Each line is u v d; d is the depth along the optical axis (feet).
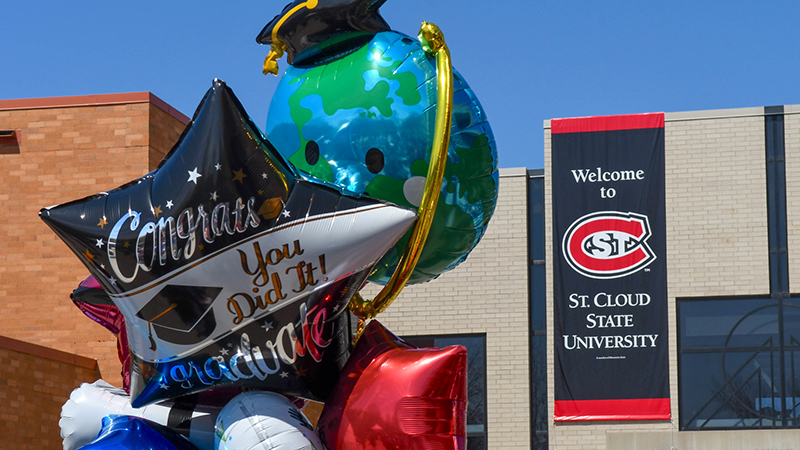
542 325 63.72
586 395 60.85
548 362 62.08
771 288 60.44
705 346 60.75
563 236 62.95
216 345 17.37
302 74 19.97
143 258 17.37
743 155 61.98
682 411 60.13
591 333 61.52
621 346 61.11
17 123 49.06
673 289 61.31
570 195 63.31
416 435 16.96
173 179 17.47
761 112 62.13
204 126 17.15
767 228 61.05
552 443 60.80
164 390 17.89
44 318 47.26
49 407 41.14
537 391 62.95
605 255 62.28
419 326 63.98
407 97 18.74
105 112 48.62
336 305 17.42
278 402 17.51
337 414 17.51
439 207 18.85
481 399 62.44
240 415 17.33
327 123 18.97
